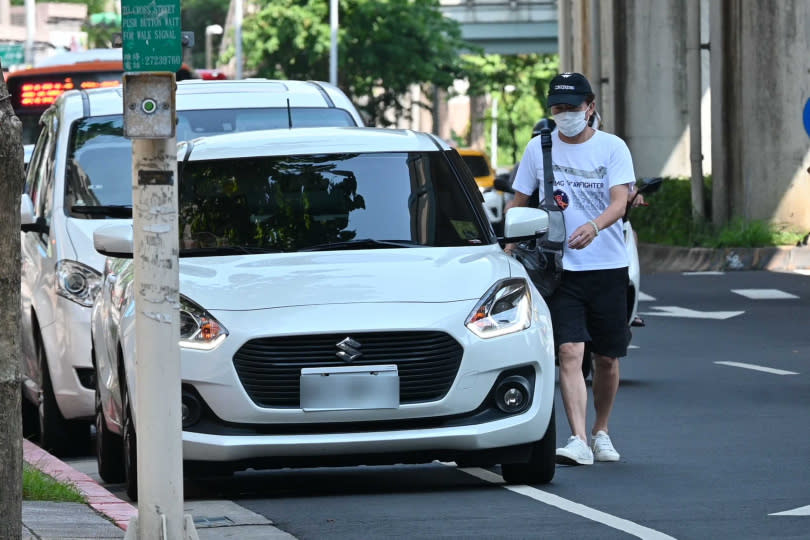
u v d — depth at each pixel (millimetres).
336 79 137375
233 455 19797
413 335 20078
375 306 20156
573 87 23188
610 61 89062
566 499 20203
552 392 20922
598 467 23047
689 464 23141
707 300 54812
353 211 22312
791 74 71938
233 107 29875
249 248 21844
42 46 165750
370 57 140750
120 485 23141
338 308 20094
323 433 19969
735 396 31641
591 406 30672
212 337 19969
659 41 87812
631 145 88438
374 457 20062
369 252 21531
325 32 139750
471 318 20344
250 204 22344
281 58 142625
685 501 19922
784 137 72062
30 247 28844
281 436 19844
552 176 23484
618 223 23453
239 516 19188
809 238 70250
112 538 16609
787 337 43719
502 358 20328
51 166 29234
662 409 29859
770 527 18062
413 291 20438
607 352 23594
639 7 87875
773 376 35031
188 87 30656
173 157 15062
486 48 171500
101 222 27641
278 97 30203
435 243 22109
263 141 23391
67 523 17484
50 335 27000
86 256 27047
